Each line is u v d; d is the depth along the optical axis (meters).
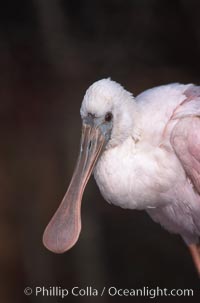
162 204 8.61
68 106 15.04
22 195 14.53
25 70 15.66
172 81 15.07
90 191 14.22
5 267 14.28
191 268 14.51
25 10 15.91
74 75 15.35
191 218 8.66
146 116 8.34
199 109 8.27
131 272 14.51
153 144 8.29
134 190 8.33
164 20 15.19
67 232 8.40
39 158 14.75
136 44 15.30
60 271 14.38
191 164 8.23
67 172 14.42
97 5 15.47
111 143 8.27
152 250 14.58
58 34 15.43
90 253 14.30
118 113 8.21
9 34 16.03
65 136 14.65
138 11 15.25
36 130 15.08
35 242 14.36
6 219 14.45
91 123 8.18
